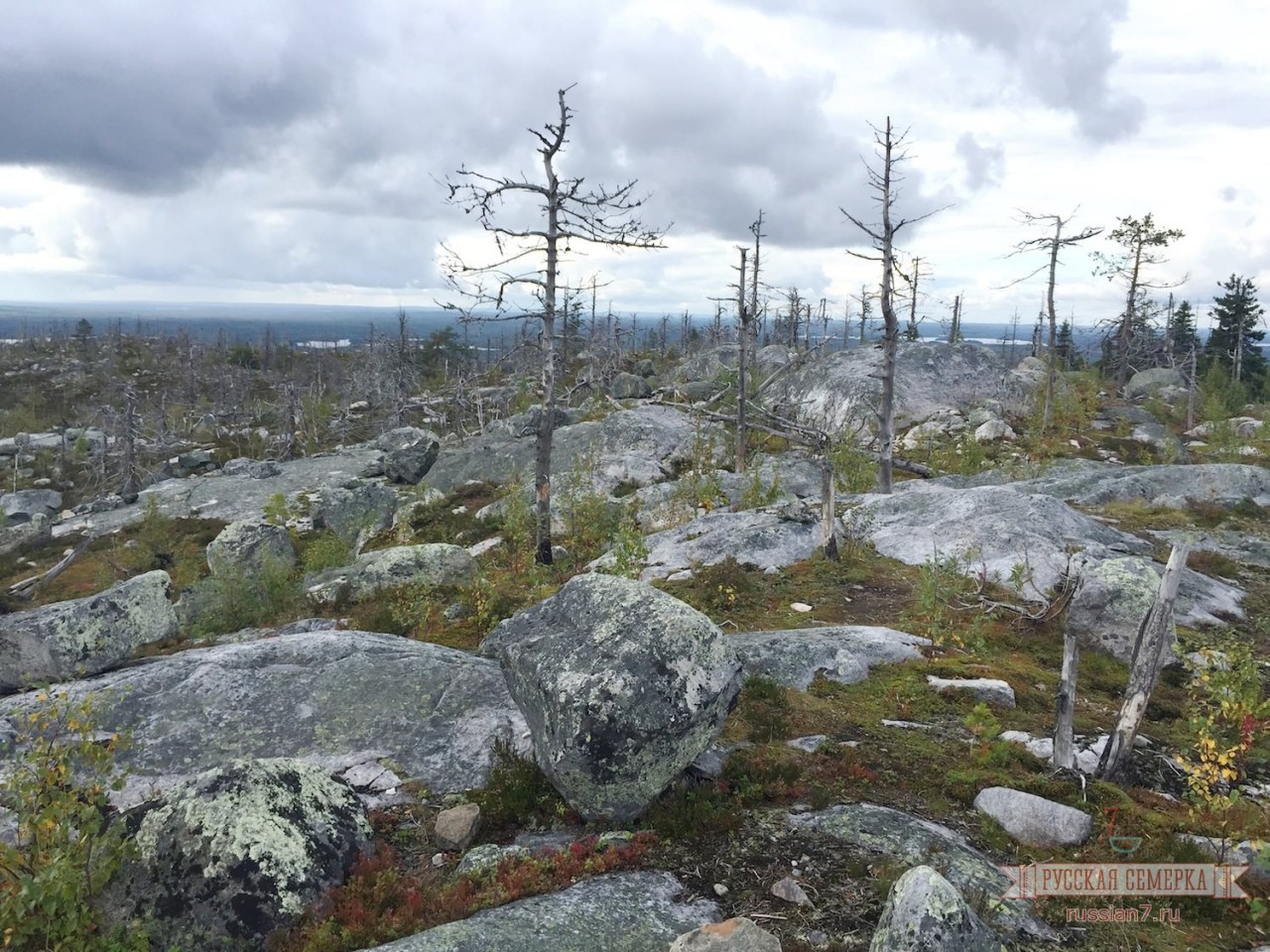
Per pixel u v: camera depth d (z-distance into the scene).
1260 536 24.45
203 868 7.77
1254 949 7.32
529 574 22.56
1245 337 77.38
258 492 48.28
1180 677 15.41
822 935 7.16
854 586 20.17
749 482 32.06
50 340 167.62
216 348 157.50
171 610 15.98
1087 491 29.16
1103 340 62.69
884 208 29.72
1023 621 17.91
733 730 11.75
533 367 63.44
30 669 13.29
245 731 11.82
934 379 52.06
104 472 63.50
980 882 7.97
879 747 11.41
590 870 8.37
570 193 22.00
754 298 40.88
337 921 7.68
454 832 9.45
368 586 23.39
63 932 7.29
